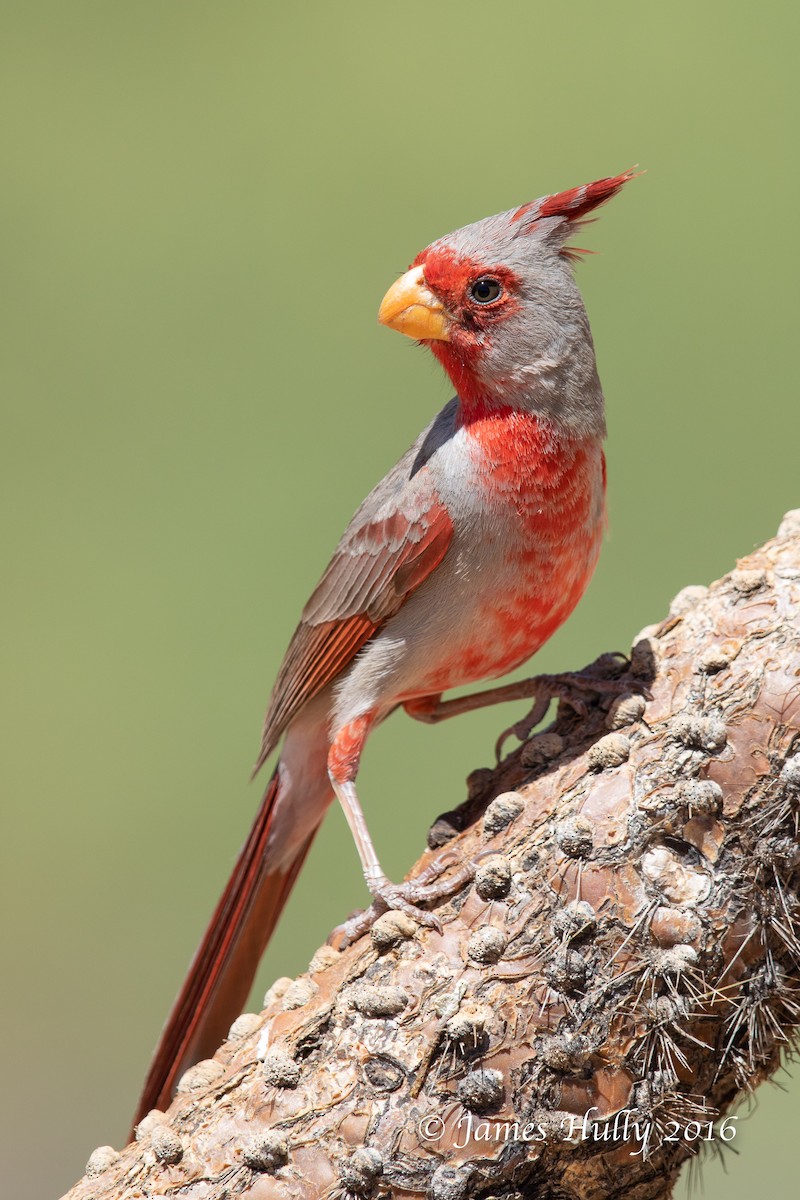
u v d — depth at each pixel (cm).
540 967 462
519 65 1599
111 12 1770
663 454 1302
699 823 464
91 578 1357
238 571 1341
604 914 462
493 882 473
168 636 1321
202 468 1393
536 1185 466
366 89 1600
